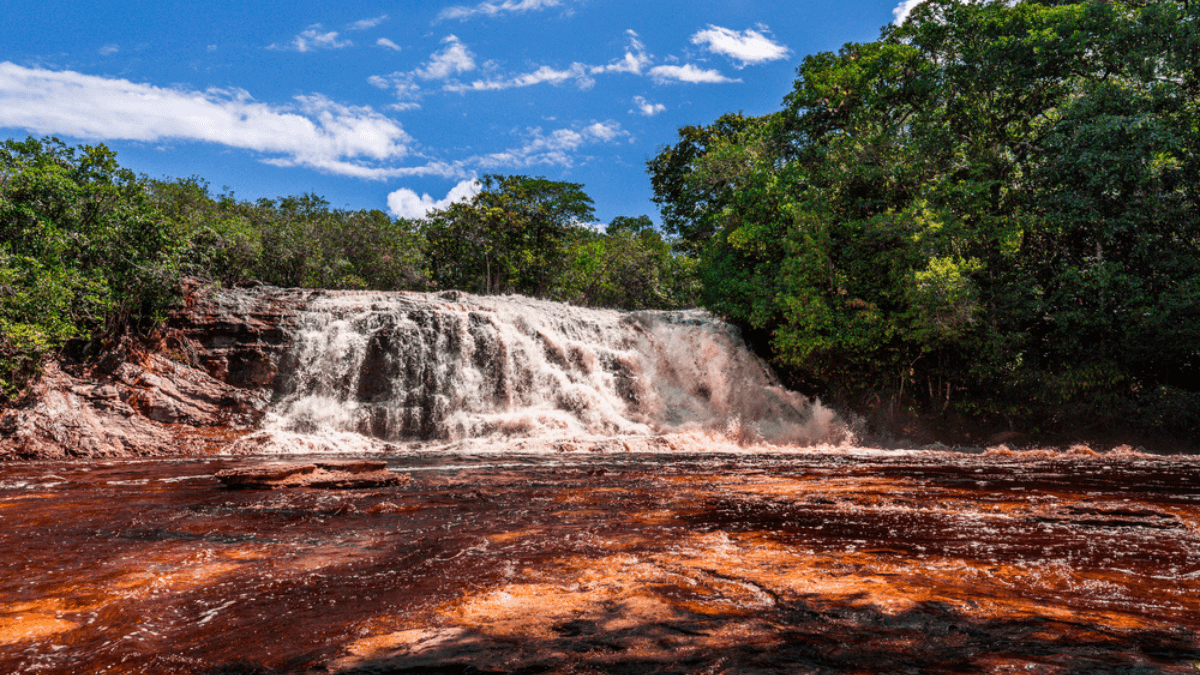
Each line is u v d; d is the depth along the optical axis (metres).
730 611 2.99
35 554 4.34
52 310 14.62
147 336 18.19
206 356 18.64
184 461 12.70
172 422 16.44
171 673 2.36
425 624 2.86
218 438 16.00
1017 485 8.39
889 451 17.48
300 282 38.25
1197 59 18.64
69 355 16.47
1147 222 18.06
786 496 7.20
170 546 4.58
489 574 3.74
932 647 2.46
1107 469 11.23
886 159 21.39
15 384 14.16
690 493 7.46
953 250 19.19
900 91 24.41
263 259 35.62
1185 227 17.67
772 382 24.64
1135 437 19.12
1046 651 2.39
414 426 18.86
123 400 15.99
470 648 2.54
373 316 20.58
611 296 53.31
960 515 5.82
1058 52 20.33
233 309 19.86
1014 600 3.10
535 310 23.67
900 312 19.98
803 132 27.17
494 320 21.55
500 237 43.94
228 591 3.43
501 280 46.91
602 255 53.97
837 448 18.67
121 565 4.02
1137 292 17.58
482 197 44.28
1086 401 19.59
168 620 2.96
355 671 2.33
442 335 20.67
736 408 23.64
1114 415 19.11
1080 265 20.05
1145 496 7.21
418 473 10.09
